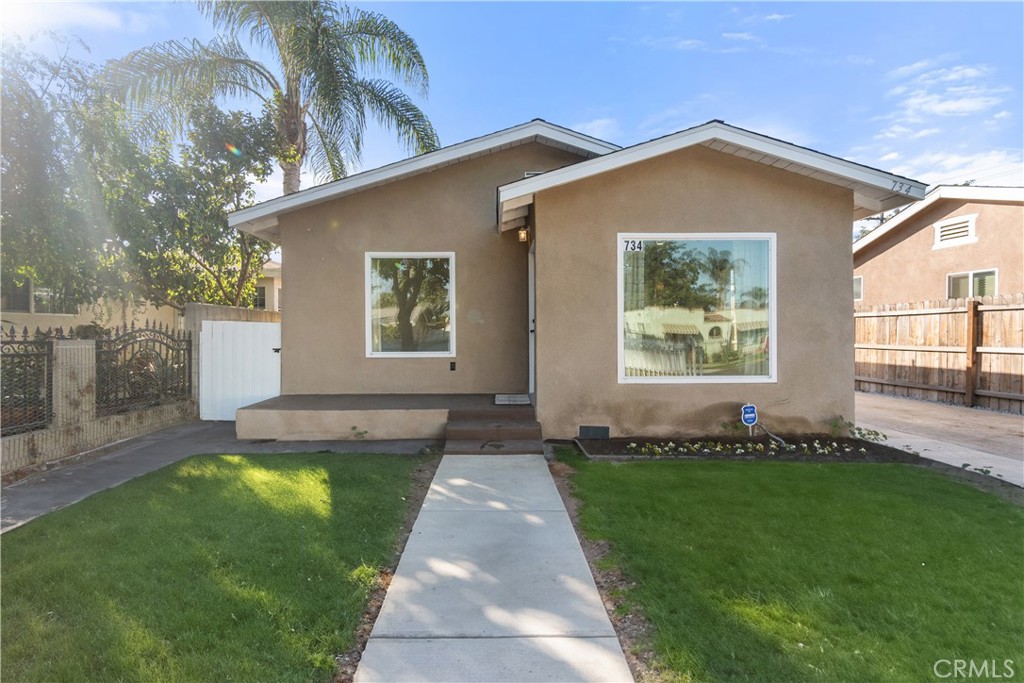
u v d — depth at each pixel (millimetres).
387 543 4090
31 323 11445
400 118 13297
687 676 2539
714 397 7469
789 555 3781
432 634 2939
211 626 2883
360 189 8977
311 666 2625
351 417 7625
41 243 7664
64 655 2621
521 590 3428
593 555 3926
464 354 9117
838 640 2811
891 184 6887
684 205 7457
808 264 7457
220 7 12023
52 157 7352
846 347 7457
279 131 13016
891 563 3666
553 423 7461
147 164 10383
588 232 7434
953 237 14031
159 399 8805
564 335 7449
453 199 9117
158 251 10984
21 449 6082
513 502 5031
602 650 2799
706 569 3578
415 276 9156
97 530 4121
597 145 8797
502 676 2584
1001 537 4113
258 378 9750
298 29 12000
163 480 5457
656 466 6148
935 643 2791
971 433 8391
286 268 9016
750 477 5660
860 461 6418
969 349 11109
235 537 4023
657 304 7488
